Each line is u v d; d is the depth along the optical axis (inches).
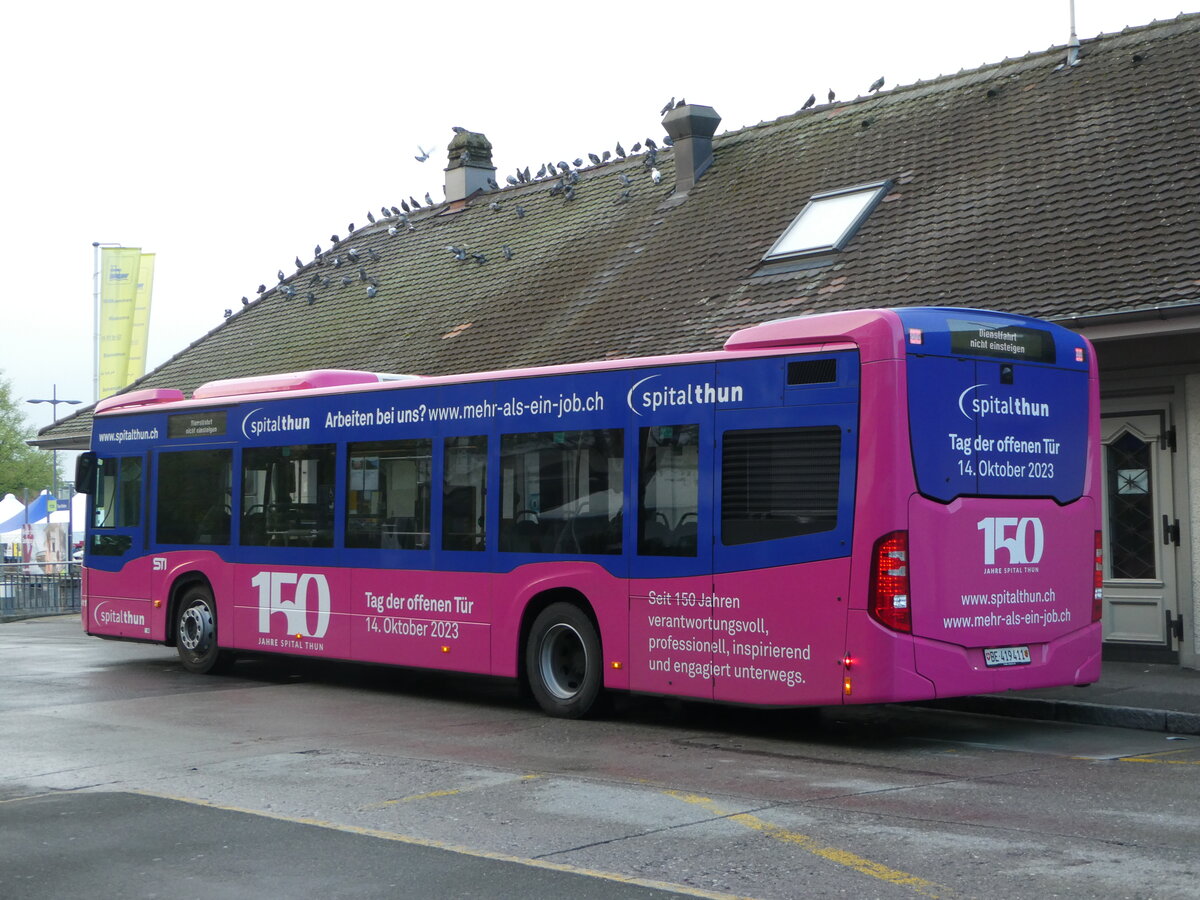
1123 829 285.7
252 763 379.2
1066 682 427.8
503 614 492.4
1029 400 421.4
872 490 389.7
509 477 494.3
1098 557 440.1
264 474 594.6
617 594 454.3
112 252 1357.0
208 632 616.1
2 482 2748.5
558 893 239.3
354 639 547.5
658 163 1016.2
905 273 663.8
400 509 534.0
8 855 273.1
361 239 1247.5
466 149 1190.9
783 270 745.6
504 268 989.2
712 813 304.7
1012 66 813.2
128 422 667.4
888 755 393.1
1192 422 553.3
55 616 1103.6
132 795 333.1
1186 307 508.7
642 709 500.4
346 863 263.1
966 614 400.8
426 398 526.9
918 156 778.8
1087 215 626.2
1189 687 499.8
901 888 240.1
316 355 1017.5
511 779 350.9
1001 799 320.5
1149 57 727.7
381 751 401.4
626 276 855.1
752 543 417.1
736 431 424.2
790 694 405.4
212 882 250.7
